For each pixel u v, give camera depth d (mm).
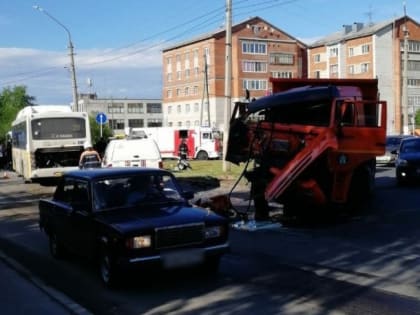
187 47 110438
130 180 8914
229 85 25219
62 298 7625
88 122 27406
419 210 14414
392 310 6383
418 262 8789
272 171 13109
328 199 13469
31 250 11406
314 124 13562
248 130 14305
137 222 7711
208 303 7004
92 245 8367
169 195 8914
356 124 13438
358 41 100875
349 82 15609
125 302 7266
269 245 10547
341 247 10133
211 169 29891
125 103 145875
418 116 98125
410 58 100000
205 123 106062
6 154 44812
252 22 104062
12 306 7410
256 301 6965
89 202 8617
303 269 8539
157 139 50094
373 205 15586
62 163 27172
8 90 109750
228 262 9172
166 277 8359
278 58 106875
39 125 26703
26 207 19266
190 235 7668
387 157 30969
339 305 6633
